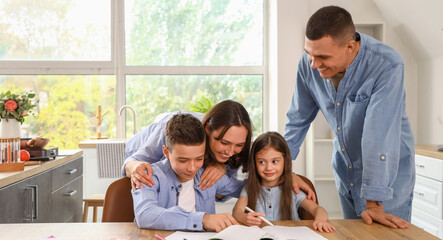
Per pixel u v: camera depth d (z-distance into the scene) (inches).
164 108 153.3
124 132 151.6
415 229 47.5
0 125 94.3
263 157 62.0
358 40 57.6
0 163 79.4
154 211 48.1
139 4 151.6
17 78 148.5
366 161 50.4
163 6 152.6
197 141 50.8
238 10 154.3
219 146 55.7
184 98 153.7
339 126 61.7
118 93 151.1
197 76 153.8
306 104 69.8
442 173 94.7
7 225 48.4
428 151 101.5
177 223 46.8
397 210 60.3
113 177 131.6
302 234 45.3
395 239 44.0
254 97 155.3
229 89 154.8
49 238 43.0
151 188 53.8
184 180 59.1
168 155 57.3
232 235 42.2
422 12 117.2
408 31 131.3
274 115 144.4
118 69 150.7
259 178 65.1
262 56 155.5
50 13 149.0
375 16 139.9
